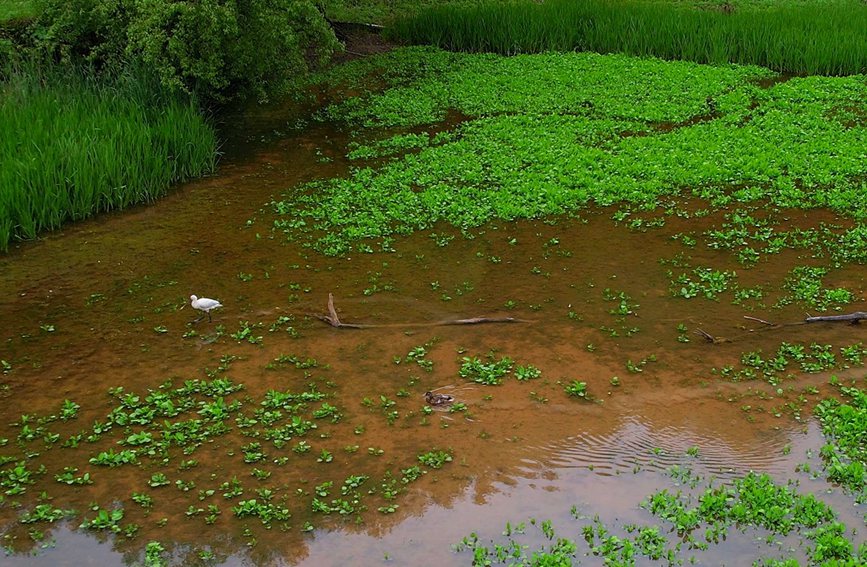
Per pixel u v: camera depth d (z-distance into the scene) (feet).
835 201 50.88
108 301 41.04
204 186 56.34
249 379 34.47
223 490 28.07
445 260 45.06
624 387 33.55
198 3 57.67
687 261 44.50
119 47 63.26
